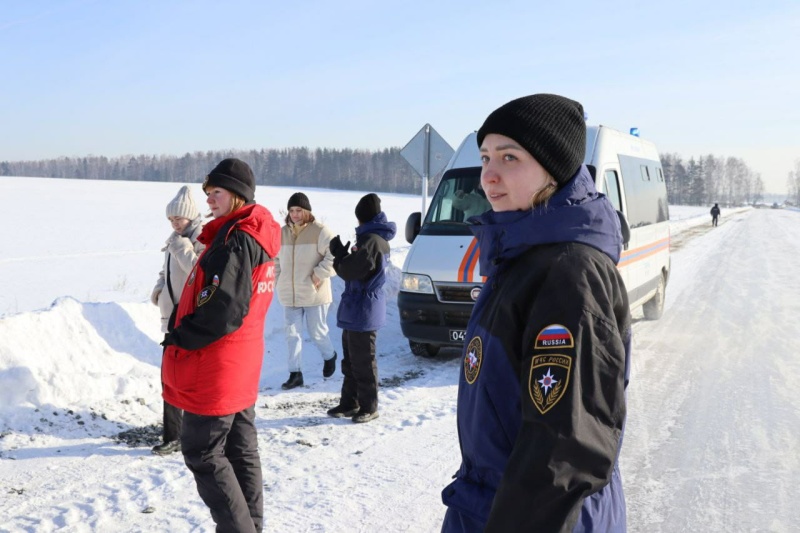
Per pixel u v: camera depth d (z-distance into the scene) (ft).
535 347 4.21
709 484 13.67
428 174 33.30
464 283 21.59
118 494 12.52
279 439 15.88
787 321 31.76
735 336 28.40
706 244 83.25
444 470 14.20
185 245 15.29
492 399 4.56
